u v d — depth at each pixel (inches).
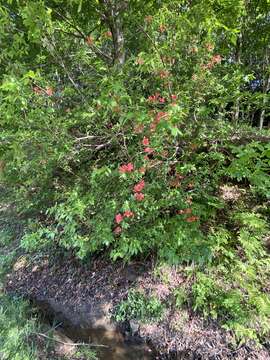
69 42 112.7
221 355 83.9
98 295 112.7
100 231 88.7
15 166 100.2
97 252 124.1
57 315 112.9
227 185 120.4
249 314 86.6
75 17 118.6
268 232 105.6
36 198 131.2
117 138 94.8
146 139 81.4
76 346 98.6
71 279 122.8
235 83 101.4
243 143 104.7
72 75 112.2
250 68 154.3
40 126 86.5
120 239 92.2
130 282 110.0
